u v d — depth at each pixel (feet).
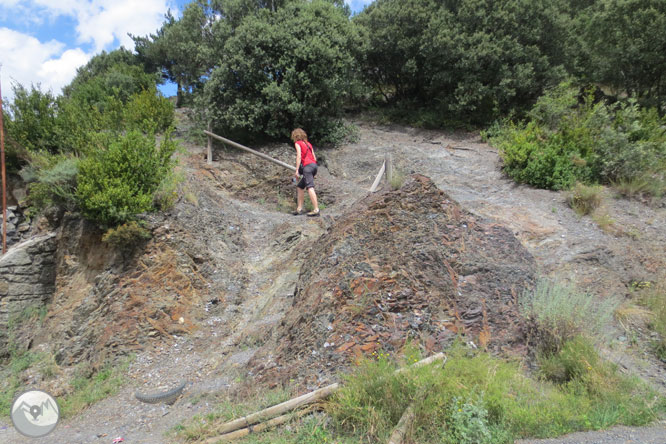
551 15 41.88
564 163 27.61
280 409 11.85
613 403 11.53
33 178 27.96
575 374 12.55
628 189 25.34
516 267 16.49
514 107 41.98
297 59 38.47
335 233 18.84
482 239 17.89
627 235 21.20
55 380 19.38
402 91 49.96
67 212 25.00
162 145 26.17
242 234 27.12
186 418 13.42
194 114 42.83
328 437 10.62
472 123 43.88
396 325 13.93
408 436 10.06
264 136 40.04
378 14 45.55
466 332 13.97
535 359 13.38
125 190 23.04
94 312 21.58
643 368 13.62
